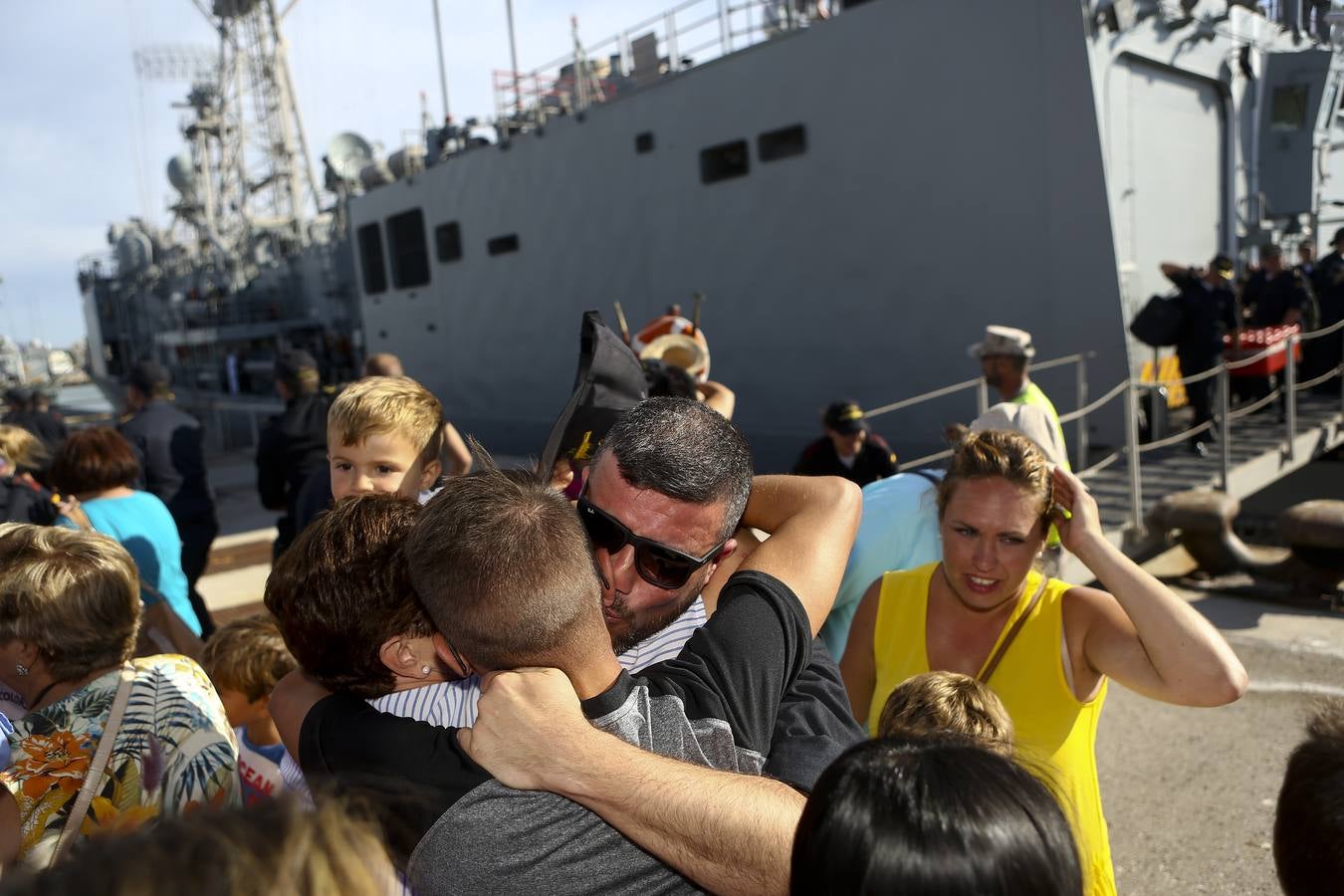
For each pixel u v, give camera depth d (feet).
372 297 45.98
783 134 26.99
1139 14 23.38
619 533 3.72
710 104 28.45
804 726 4.13
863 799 2.45
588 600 3.28
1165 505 19.47
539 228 35.01
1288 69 30.73
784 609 4.03
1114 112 22.94
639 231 31.30
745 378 29.19
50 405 28.45
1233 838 10.79
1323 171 32.35
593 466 3.90
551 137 33.76
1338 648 15.99
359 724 3.54
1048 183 22.31
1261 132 31.45
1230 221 29.86
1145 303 25.40
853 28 24.98
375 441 6.88
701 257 29.58
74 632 5.48
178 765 5.49
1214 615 18.08
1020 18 22.00
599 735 3.17
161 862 1.92
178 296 82.99
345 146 63.00
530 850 3.12
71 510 11.19
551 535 3.22
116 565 5.76
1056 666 5.98
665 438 3.72
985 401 17.80
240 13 78.43
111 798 5.23
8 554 5.61
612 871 3.18
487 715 3.24
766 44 26.84
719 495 3.74
